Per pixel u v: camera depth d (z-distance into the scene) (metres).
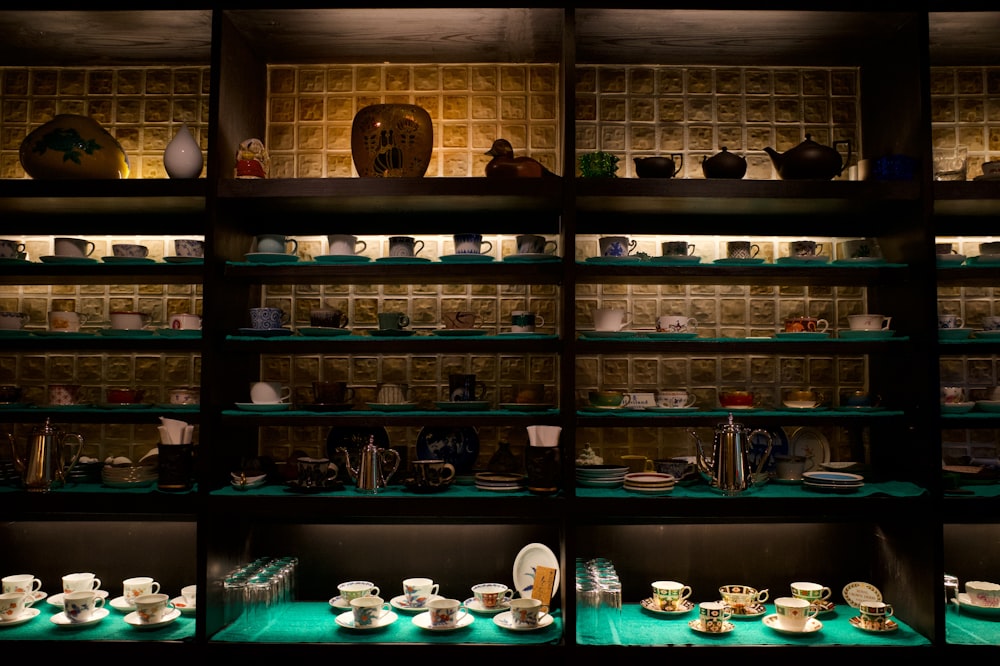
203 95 2.62
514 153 2.57
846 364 2.56
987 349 2.05
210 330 2.11
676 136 2.59
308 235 2.51
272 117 2.58
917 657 2.00
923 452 2.10
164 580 2.46
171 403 2.28
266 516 2.45
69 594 2.17
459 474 2.32
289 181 2.14
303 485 2.13
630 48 2.46
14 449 2.16
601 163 2.21
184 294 2.58
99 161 2.25
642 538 2.46
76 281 2.45
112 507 2.09
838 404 2.54
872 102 2.48
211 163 2.14
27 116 2.61
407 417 2.13
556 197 2.14
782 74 2.60
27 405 2.24
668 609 2.25
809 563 2.46
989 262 2.16
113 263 2.24
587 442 2.53
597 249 2.55
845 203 2.20
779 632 2.11
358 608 2.09
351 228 2.51
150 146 2.61
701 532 2.46
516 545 2.45
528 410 2.20
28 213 2.40
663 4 2.13
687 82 2.61
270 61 2.57
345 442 2.33
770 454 2.34
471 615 2.24
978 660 1.99
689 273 2.16
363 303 2.56
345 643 2.02
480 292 2.55
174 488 2.10
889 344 2.16
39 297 2.57
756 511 2.06
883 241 2.38
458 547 2.45
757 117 2.60
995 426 2.06
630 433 2.54
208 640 2.04
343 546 2.46
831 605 2.27
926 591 2.06
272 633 2.09
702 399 2.54
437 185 2.14
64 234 2.54
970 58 2.53
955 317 2.17
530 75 2.60
